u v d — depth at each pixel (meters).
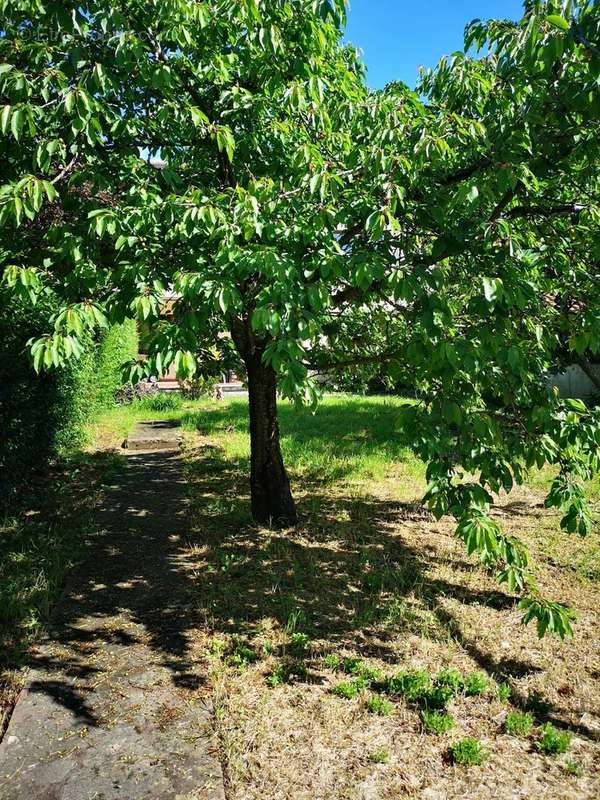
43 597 4.00
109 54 3.22
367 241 3.07
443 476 2.87
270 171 4.21
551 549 4.91
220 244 2.91
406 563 4.66
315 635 3.57
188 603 3.97
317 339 5.01
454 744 2.63
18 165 3.44
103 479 7.30
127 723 2.74
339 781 2.42
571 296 3.59
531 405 3.13
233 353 6.20
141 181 3.24
